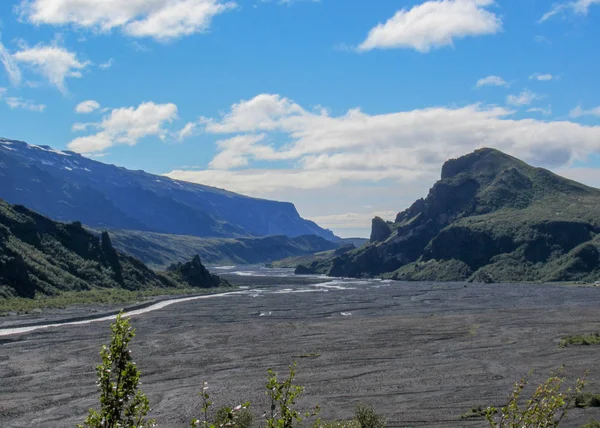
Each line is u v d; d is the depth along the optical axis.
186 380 52.31
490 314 102.31
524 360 59.69
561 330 81.25
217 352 66.19
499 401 43.69
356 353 65.06
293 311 110.00
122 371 11.98
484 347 68.12
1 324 86.94
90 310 107.19
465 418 39.28
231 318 98.75
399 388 48.47
